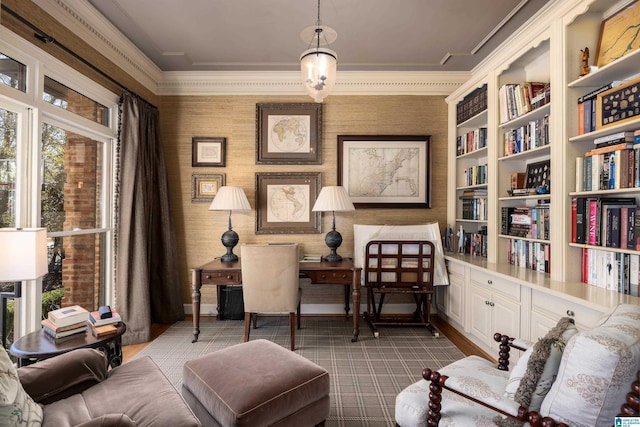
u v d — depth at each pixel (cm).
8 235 156
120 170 293
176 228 370
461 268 304
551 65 219
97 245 285
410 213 371
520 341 160
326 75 190
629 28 185
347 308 358
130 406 124
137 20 264
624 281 180
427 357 263
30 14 206
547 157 261
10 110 201
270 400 136
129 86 318
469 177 346
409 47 307
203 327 332
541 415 105
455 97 353
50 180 236
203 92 369
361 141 369
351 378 230
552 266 217
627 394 93
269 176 368
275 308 272
